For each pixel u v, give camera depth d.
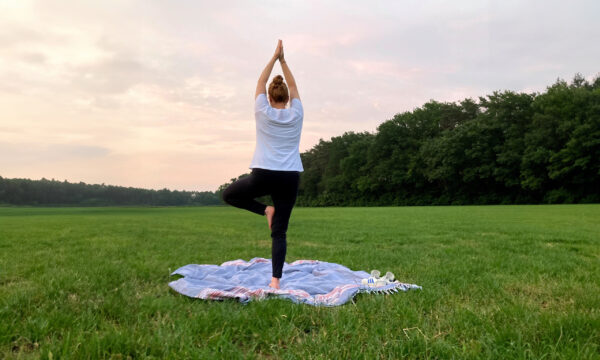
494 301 3.17
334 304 3.09
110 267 4.64
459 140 49.00
